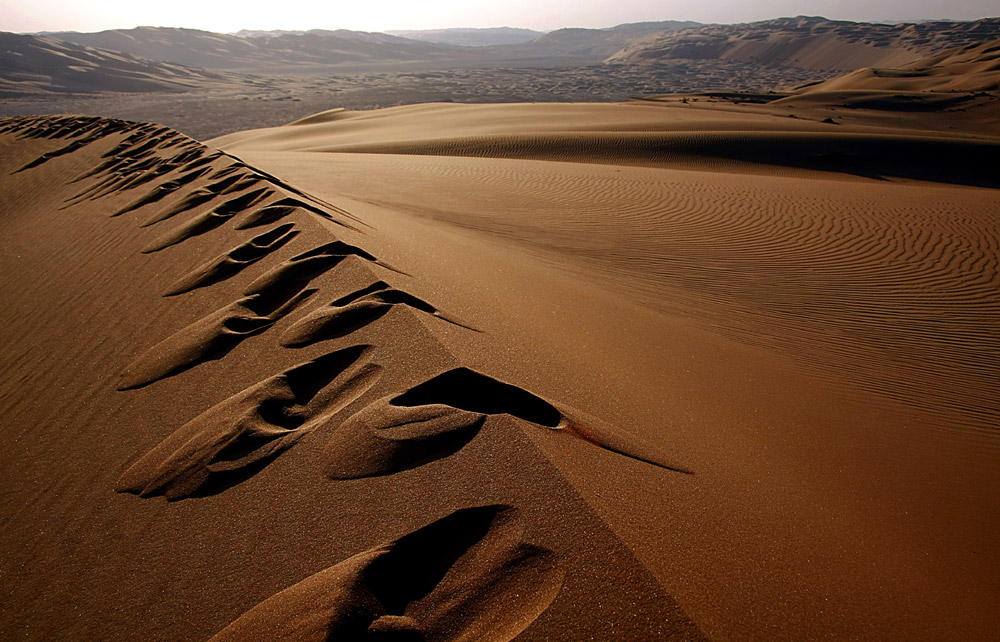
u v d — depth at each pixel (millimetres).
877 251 9641
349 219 6520
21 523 2479
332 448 2291
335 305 3545
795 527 2418
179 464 2492
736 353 5133
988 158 26500
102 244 6625
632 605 1539
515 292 5043
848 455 3541
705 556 1887
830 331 6477
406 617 1616
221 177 7797
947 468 3721
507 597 1618
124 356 3770
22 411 3477
